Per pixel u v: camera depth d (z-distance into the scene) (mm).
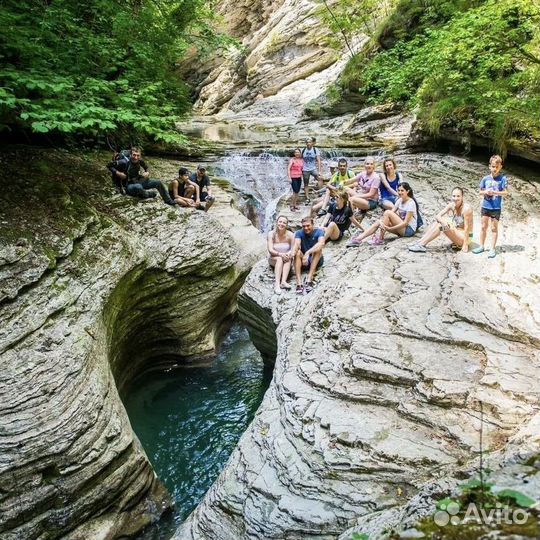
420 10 19094
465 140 13805
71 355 5930
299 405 5367
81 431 5434
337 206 9406
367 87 19125
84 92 9383
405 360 5426
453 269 7336
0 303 5887
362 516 4062
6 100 7293
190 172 14023
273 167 15422
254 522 4559
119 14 12227
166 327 9148
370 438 4684
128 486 5820
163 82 13992
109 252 7641
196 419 7879
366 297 6820
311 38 28656
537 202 10289
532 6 11055
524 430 4250
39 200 7793
